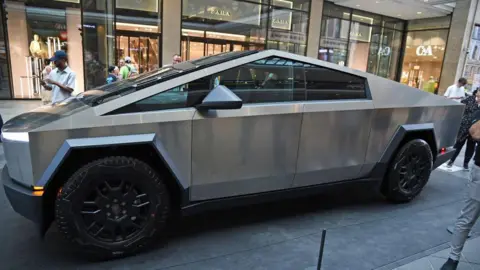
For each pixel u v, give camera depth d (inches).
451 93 306.3
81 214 93.6
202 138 105.8
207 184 109.6
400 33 719.1
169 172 103.7
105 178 94.4
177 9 455.8
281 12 542.3
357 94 135.8
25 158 89.7
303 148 123.6
